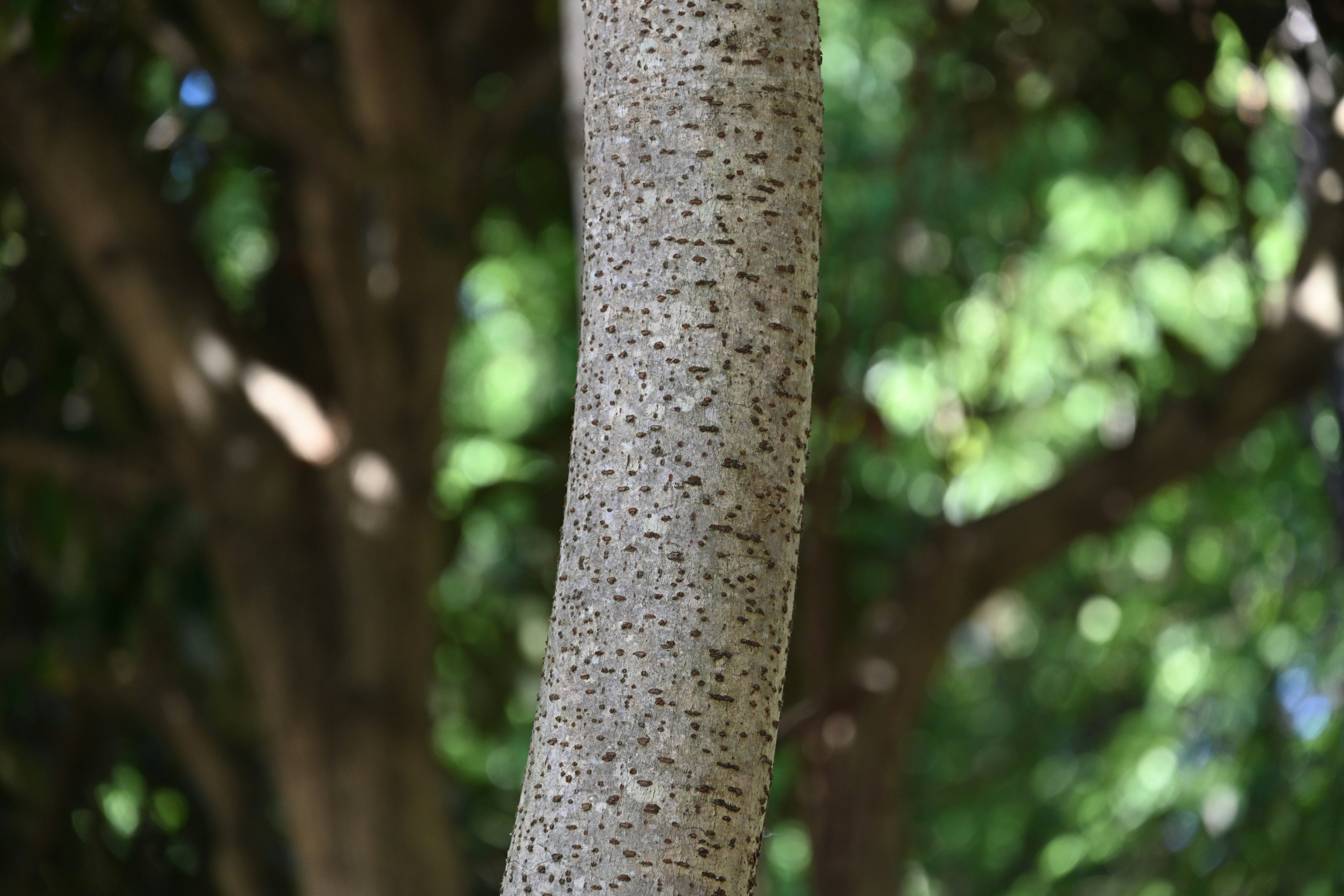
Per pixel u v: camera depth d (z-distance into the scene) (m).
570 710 1.17
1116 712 10.57
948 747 12.27
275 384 5.90
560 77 5.70
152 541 6.16
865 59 8.45
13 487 6.04
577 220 4.15
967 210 8.30
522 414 9.64
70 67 5.58
